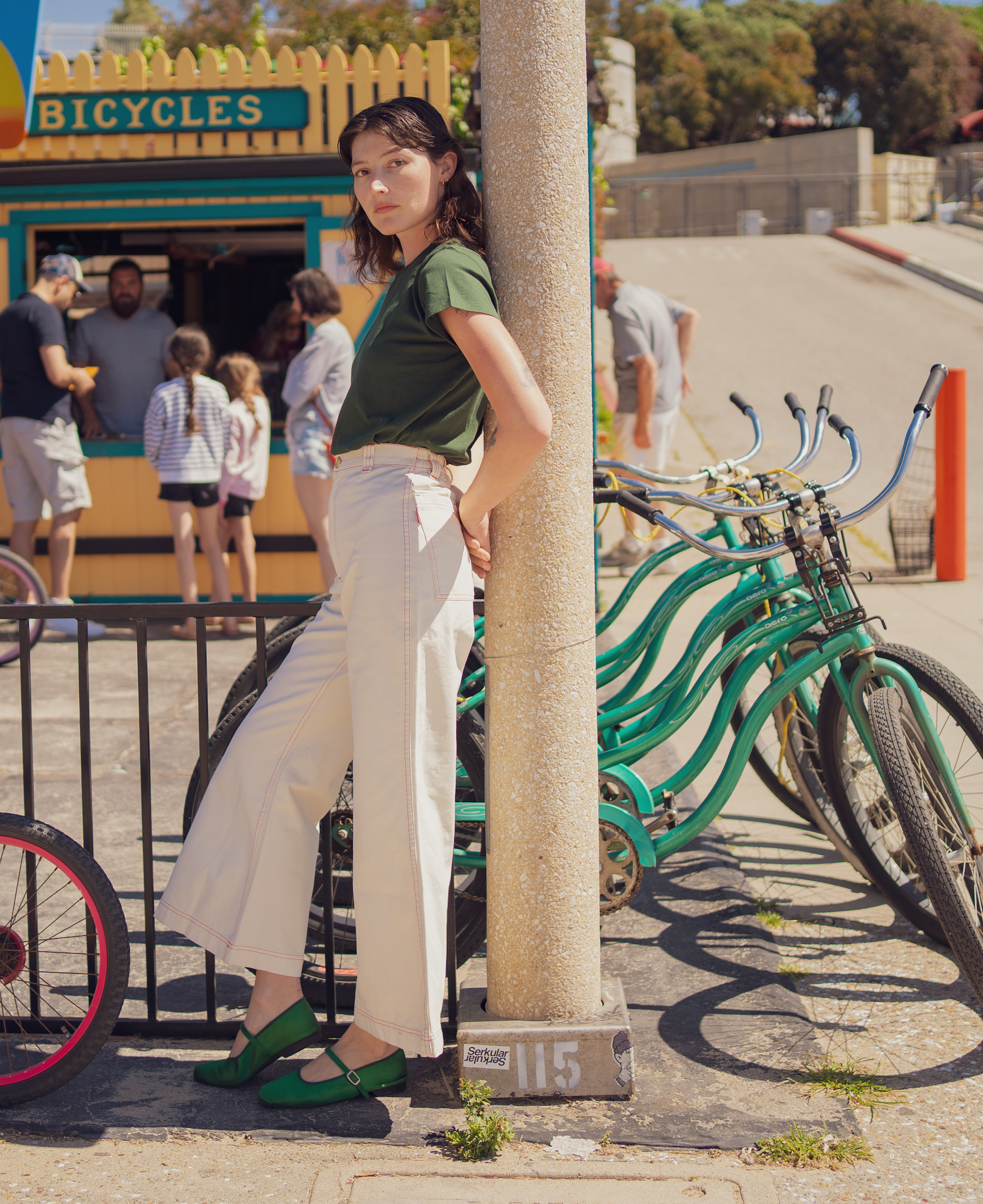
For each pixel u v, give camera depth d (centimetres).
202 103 729
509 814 253
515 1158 232
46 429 677
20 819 258
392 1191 222
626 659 332
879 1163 230
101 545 768
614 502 291
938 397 721
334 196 730
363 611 234
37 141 739
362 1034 255
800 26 5575
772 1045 272
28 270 758
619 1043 251
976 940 251
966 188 3375
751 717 300
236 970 322
